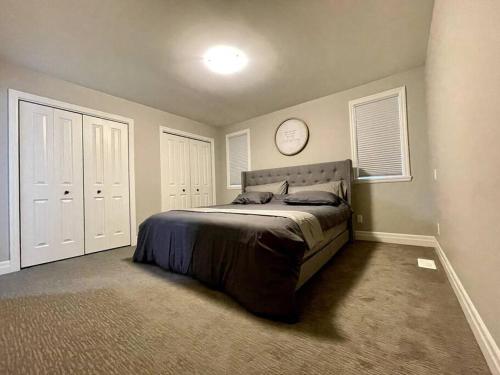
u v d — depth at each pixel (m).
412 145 2.95
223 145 5.12
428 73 2.44
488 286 0.98
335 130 3.54
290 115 4.01
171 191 4.15
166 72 2.74
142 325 1.34
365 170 3.31
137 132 3.66
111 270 2.34
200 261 1.92
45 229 2.66
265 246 1.49
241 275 1.57
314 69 2.79
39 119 2.66
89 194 3.08
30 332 1.29
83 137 3.05
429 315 1.36
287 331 1.26
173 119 4.24
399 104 3.01
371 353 1.07
